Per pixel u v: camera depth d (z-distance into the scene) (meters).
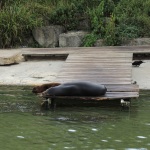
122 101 28.88
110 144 21.17
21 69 41.88
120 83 33.03
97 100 30.23
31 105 29.78
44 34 52.06
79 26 53.75
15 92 33.78
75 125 24.73
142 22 51.84
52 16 54.03
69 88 30.00
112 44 49.69
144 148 20.55
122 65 38.28
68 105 29.91
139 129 23.78
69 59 41.06
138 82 36.31
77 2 55.75
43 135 22.75
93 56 41.97
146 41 49.34
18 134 22.98
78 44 50.91
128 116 26.69
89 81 32.38
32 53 45.22
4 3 56.16
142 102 30.27
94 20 51.94
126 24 51.72
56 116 26.92
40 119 26.12
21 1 57.06
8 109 28.66
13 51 49.12
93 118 26.36
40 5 55.78
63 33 52.44
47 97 29.94
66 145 21.06
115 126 24.44
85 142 21.50
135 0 56.12
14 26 51.47
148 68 41.38
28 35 52.84
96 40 50.22
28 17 52.84
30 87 35.56
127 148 20.55
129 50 44.50
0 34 51.75
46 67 42.28
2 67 43.00
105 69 37.22
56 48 47.50
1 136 22.62
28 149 20.53
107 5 54.97
